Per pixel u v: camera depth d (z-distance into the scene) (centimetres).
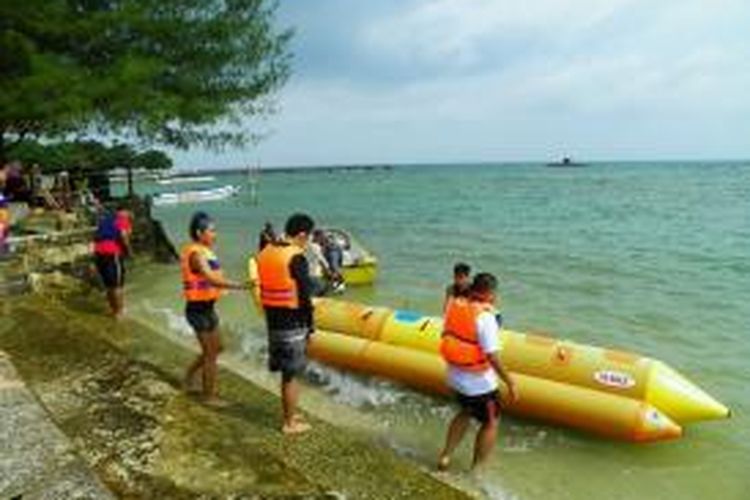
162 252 2022
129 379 741
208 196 7400
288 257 645
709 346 1080
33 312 1010
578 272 1805
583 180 10738
